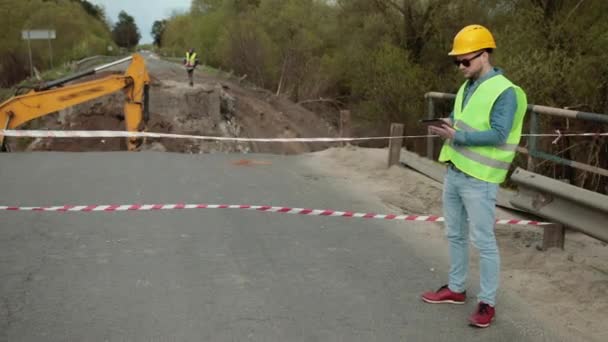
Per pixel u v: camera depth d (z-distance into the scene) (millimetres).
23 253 5812
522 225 6969
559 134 7395
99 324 4332
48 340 4086
